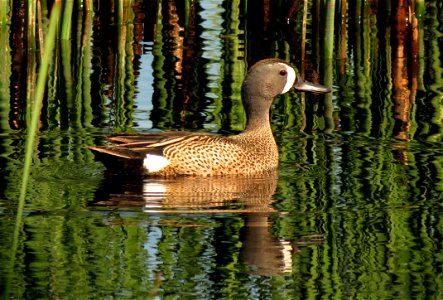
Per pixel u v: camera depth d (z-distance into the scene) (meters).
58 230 11.39
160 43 20.58
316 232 11.52
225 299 9.68
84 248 10.88
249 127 14.66
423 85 18.28
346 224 11.79
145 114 16.30
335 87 18.17
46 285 9.89
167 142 13.96
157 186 13.37
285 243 11.17
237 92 17.62
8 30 20.86
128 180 13.65
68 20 19.84
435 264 10.60
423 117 16.36
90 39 20.77
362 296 9.79
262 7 22.70
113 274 10.20
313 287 9.98
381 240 11.28
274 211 12.26
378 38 21.36
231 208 12.36
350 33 21.73
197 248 10.95
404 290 9.95
